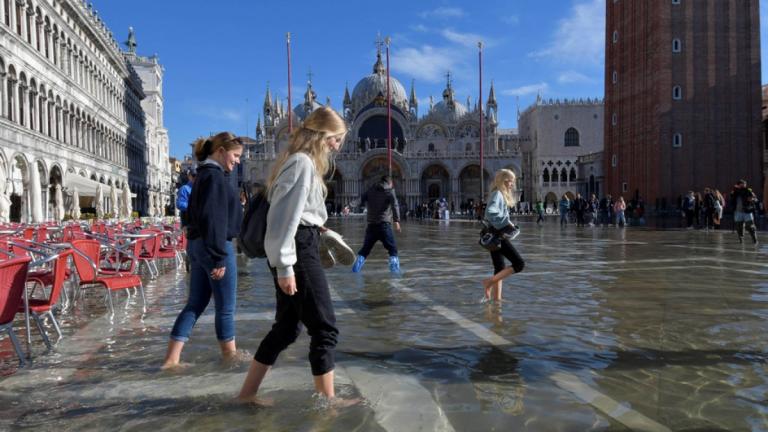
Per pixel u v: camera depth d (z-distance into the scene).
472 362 6.05
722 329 7.44
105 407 4.91
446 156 109.12
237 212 6.59
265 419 4.55
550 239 26.52
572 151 111.69
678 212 53.66
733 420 4.38
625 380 5.37
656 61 54.94
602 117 110.94
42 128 39.66
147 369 6.05
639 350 6.45
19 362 6.39
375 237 14.05
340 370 5.83
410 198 109.06
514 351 6.47
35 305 7.16
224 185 6.09
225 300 6.46
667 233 31.09
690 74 54.22
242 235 5.14
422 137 116.38
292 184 4.67
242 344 7.10
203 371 5.95
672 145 54.25
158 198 92.56
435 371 5.74
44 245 9.38
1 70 32.28
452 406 4.75
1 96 32.38
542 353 6.37
